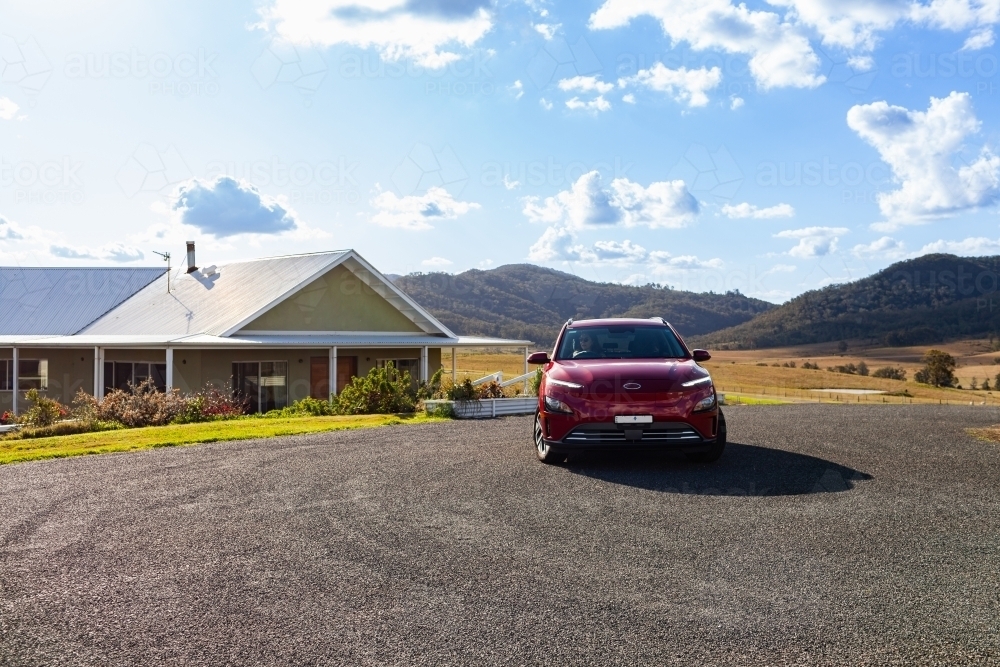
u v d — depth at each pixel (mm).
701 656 3238
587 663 3178
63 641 3453
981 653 3240
